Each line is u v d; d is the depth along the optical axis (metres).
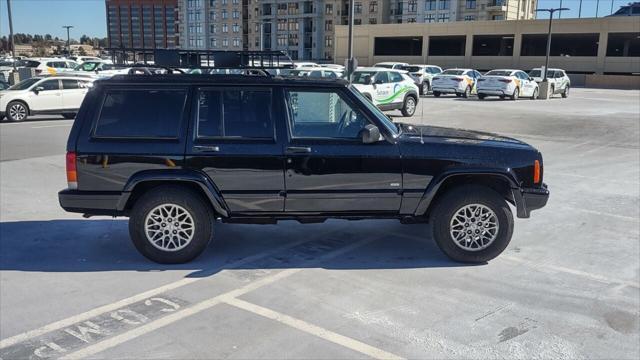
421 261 5.58
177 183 5.32
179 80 5.28
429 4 95.12
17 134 15.09
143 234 5.30
